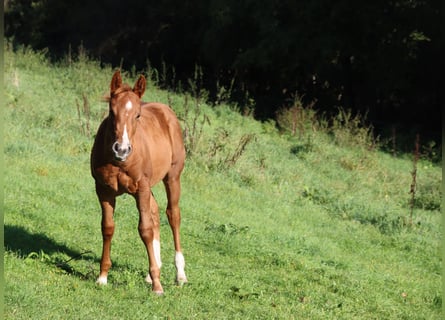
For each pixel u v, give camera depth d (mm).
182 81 35125
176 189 9867
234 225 12812
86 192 13281
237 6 29250
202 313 8289
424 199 18938
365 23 27047
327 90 31734
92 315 7598
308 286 10320
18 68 25859
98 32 38625
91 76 25562
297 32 27922
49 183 13250
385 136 27781
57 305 7734
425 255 13828
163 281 9477
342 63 29484
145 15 36500
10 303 7543
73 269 9227
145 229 8664
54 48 39594
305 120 25578
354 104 30047
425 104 30641
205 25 33094
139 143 8484
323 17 27688
